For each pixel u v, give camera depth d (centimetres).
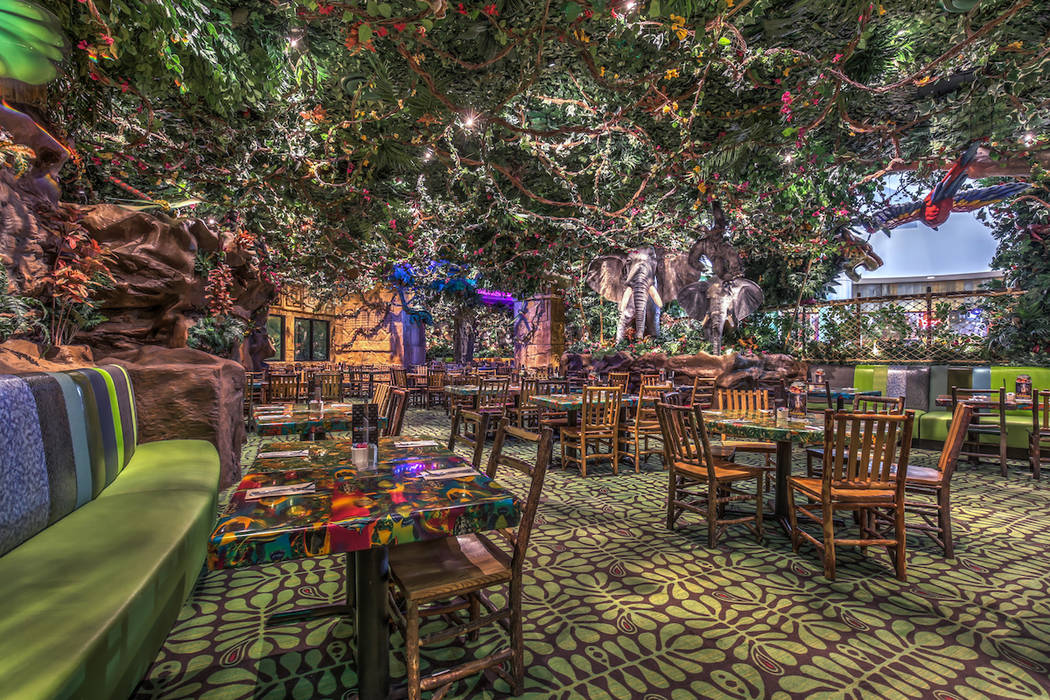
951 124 385
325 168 459
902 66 396
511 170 655
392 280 1131
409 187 671
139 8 230
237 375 430
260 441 620
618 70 350
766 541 309
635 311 871
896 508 254
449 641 193
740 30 327
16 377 174
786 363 789
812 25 333
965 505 389
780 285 941
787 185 566
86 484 214
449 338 1772
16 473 160
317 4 208
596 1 221
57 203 364
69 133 333
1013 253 708
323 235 631
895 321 776
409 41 279
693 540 310
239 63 316
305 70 346
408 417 914
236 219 577
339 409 374
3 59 191
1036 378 611
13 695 85
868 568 268
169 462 291
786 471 331
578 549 294
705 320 834
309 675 171
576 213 760
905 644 192
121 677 122
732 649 188
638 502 397
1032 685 165
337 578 253
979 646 191
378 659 149
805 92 335
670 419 327
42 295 345
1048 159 420
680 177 498
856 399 414
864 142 581
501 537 314
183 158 420
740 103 395
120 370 309
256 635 198
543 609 219
